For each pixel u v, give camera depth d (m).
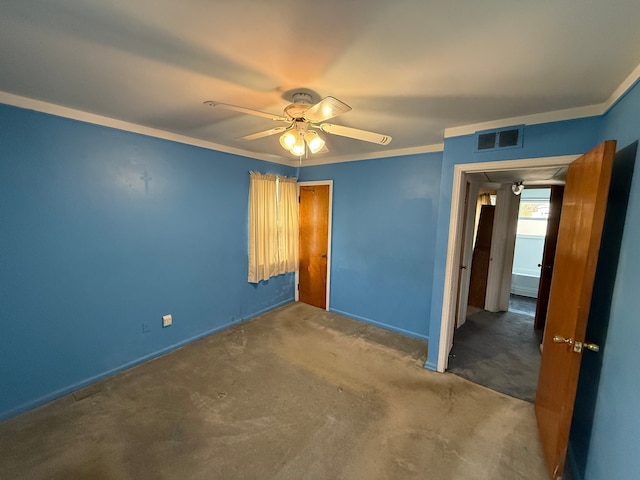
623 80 1.48
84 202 2.28
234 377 2.53
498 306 4.38
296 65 1.43
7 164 1.90
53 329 2.18
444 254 2.57
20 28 1.15
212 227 3.27
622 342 1.28
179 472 1.62
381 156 3.44
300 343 3.19
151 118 2.33
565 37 1.14
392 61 1.37
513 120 2.13
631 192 1.34
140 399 2.22
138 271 2.66
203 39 1.22
